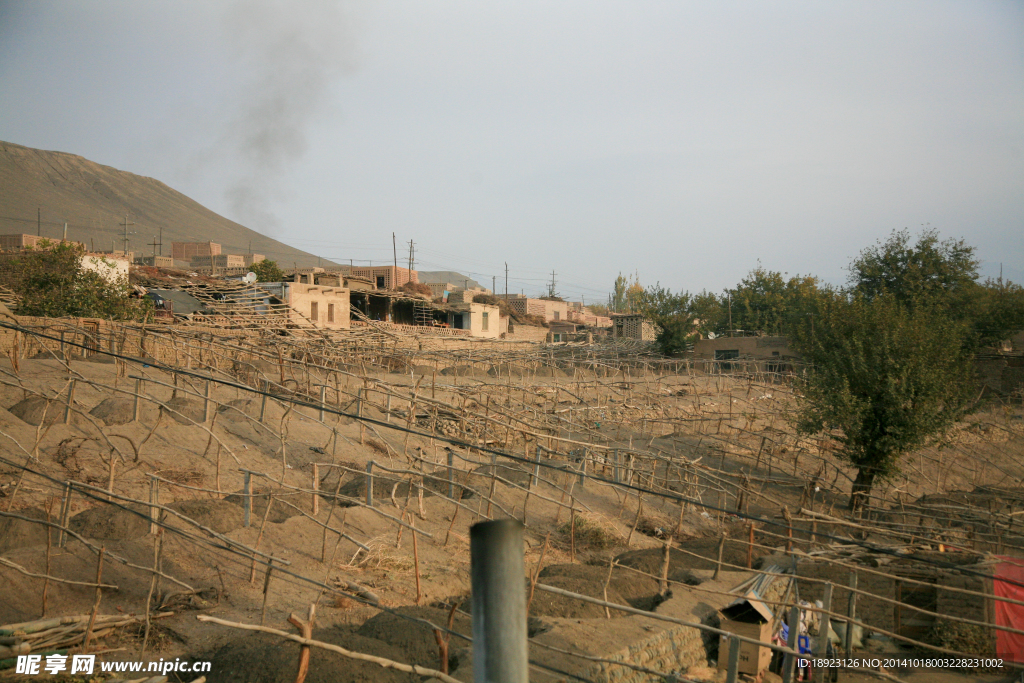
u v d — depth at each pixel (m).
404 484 18.36
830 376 24.83
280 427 20.97
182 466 16.73
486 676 2.04
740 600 13.45
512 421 25.70
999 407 41.72
